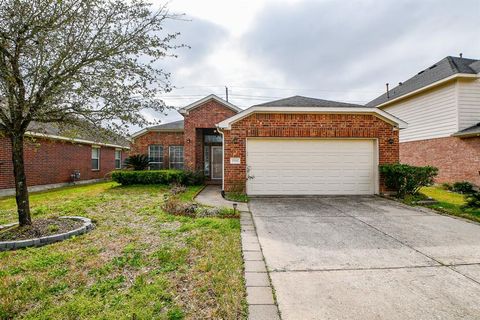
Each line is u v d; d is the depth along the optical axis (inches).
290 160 362.9
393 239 179.0
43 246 164.1
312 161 362.9
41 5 165.6
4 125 183.8
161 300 102.0
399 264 138.1
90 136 213.2
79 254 148.9
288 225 213.6
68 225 201.0
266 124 358.9
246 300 102.9
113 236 182.1
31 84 177.9
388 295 107.5
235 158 357.4
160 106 215.6
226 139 359.9
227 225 204.7
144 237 179.3
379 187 358.9
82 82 184.7
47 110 186.9
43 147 484.7
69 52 184.1
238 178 357.4
